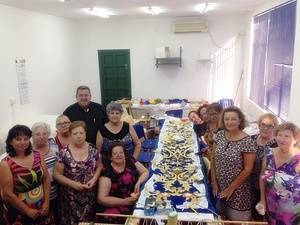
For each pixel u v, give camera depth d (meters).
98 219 2.71
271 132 2.76
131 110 7.34
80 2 5.02
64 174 2.85
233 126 2.63
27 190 2.54
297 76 3.80
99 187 2.79
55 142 3.18
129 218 2.34
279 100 4.86
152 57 8.03
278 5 4.94
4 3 4.75
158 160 3.52
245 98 7.41
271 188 2.43
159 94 8.25
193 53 7.88
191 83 8.07
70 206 2.84
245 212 2.71
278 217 2.44
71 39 7.69
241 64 7.73
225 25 7.61
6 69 4.90
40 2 4.82
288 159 2.37
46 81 6.30
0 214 3.04
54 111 6.71
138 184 2.88
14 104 5.12
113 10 6.20
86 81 8.35
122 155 2.87
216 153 2.78
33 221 2.62
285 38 4.59
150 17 7.68
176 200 2.56
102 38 8.06
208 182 3.02
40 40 6.04
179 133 4.57
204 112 4.29
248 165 2.58
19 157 2.54
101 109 3.92
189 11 6.75
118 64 8.18
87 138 3.72
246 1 5.47
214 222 2.18
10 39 5.01
